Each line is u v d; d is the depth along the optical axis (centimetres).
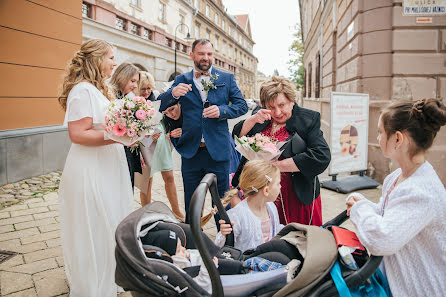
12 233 355
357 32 622
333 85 968
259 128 269
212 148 306
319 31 1336
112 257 229
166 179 398
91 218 223
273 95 240
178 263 158
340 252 141
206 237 168
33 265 286
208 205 468
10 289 248
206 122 311
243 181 216
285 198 253
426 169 136
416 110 133
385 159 595
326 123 1126
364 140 583
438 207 130
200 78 321
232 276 143
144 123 215
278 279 142
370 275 134
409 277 138
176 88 295
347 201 166
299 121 245
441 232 133
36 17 580
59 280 263
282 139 253
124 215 245
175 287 133
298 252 159
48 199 477
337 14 870
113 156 239
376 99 602
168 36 2197
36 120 597
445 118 129
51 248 320
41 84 603
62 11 638
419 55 572
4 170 517
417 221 126
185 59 2488
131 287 134
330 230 167
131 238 139
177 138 334
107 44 237
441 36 563
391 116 139
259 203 219
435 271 134
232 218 213
